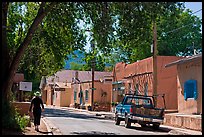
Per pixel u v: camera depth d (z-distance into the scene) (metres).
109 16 17.31
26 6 22.61
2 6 16.23
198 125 21.73
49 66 26.77
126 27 17.08
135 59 46.66
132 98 25.20
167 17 17.89
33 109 19.14
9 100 17.00
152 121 22.56
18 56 16.67
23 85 27.53
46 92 78.62
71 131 19.73
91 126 23.36
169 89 33.56
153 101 25.53
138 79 37.25
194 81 25.75
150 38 19.89
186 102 27.05
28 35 16.89
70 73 78.38
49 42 21.25
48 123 24.94
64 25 19.17
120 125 25.22
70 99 66.06
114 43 18.33
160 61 33.72
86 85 55.69
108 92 53.03
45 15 17.28
